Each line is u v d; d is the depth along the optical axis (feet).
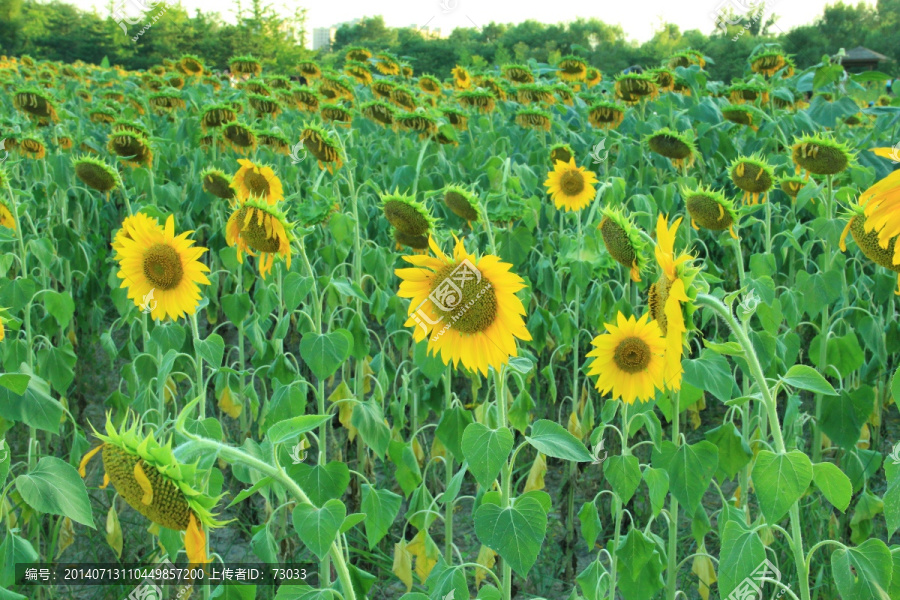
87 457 4.51
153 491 4.27
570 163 12.23
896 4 100.22
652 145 14.08
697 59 25.62
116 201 22.95
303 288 8.92
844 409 10.23
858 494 11.78
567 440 6.18
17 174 18.79
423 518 9.71
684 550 12.23
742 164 11.20
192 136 20.38
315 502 8.59
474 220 10.11
